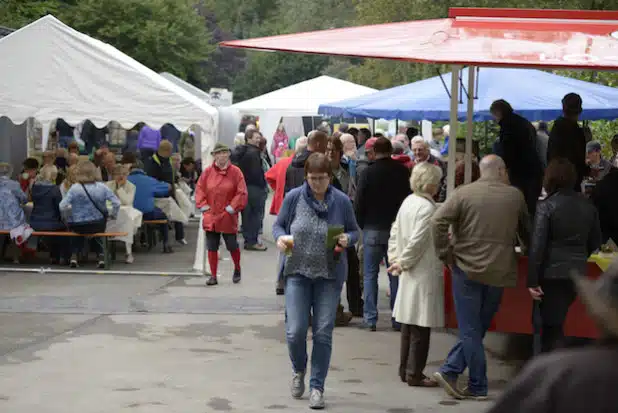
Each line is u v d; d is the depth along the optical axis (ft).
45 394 32.32
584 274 31.76
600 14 39.37
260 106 103.14
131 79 59.77
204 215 57.21
